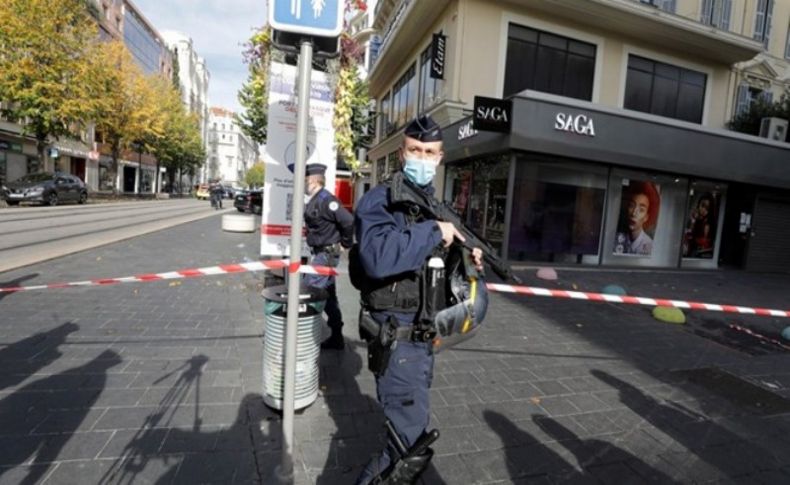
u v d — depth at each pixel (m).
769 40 15.04
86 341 4.10
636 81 13.15
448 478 2.51
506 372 4.06
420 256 1.73
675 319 6.20
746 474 2.69
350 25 4.90
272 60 4.52
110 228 14.13
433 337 1.90
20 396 3.04
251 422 2.90
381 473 1.95
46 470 2.31
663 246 12.09
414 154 1.96
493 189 10.85
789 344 5.46
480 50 11.49
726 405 3.62
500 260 2.13
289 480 2.37
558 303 6.96
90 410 2.91
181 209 29.11
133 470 2.36
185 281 6.86
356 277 2.02
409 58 16.38
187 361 3.78
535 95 9.37
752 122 13.88
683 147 11.02
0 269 6.96
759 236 13.09
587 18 11.98
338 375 3.76
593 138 10.02
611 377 4.08
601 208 11.17
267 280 6.36
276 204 4.68
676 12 13.19
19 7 21.28
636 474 2.64
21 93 21.72
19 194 20.16
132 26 48.53
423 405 1.93
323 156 4.80
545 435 3.01
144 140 41.03
